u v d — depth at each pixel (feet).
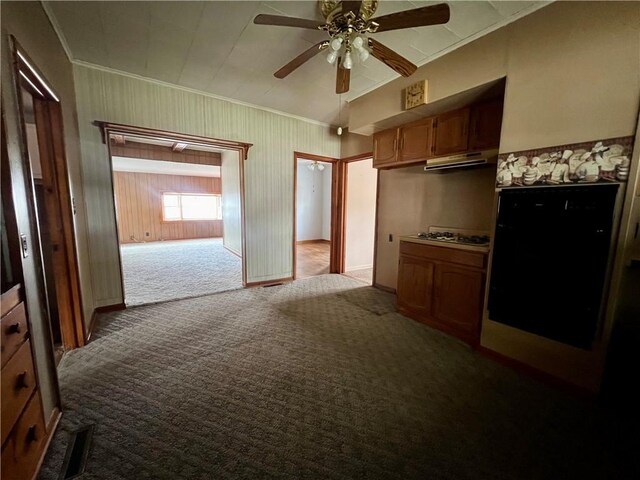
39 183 7.09
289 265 14.44
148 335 8.23
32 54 5.24
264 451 4.39
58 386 5.03
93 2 5.96
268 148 13.00
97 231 9.49
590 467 4.14
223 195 23.88
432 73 8.04
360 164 16.72
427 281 9.09
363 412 5.25
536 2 5.77
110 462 4.14
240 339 8.06
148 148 19.19
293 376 6.35
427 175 11.21
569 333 5.77
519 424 4.97
